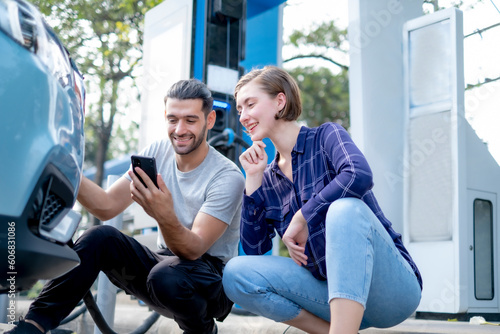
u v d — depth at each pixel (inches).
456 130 127.4
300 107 63.7
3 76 43.3
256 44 156.0
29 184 44.1
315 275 60.0
